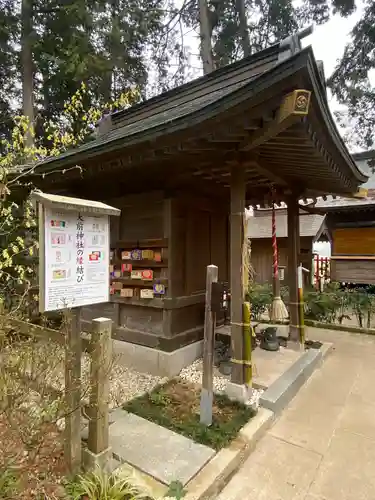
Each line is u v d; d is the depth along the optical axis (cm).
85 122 627
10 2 680
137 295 354
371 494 179
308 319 605
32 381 167
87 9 641
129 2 745
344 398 300
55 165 308
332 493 179
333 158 285
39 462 169
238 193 265
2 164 336
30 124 505
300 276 406
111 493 155
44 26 675
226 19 984
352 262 914
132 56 809
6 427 175
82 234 173
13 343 199
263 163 279
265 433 239
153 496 161
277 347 395
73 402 168
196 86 391
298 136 214
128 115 493
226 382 299
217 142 232
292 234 412
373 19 784
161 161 263
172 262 332
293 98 169
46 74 695
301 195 415
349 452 217
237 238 267
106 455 177
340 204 885
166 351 327
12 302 329
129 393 285
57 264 160
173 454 194
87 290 175
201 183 357
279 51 300
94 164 292
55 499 152
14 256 390
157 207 342
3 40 646
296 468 200
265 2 949
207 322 229
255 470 198
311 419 261
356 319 632
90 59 639
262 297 572
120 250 374
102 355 175
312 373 361
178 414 243
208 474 179
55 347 185
